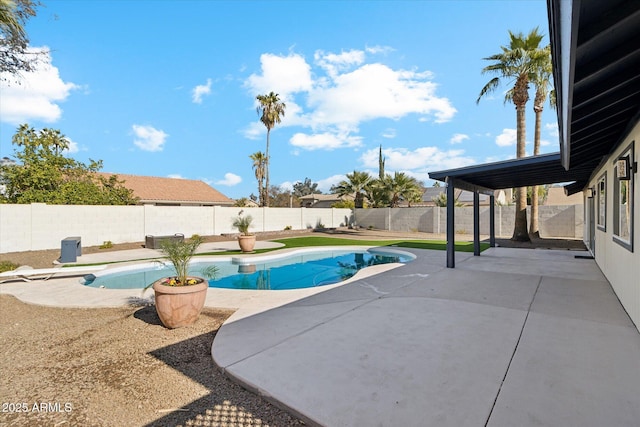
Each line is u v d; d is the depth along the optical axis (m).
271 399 2.68
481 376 2.96
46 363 3.51
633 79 3.31
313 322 4.59
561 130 3.86
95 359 3.60
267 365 3.25
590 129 4.93
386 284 7.04
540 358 3.32
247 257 11.95
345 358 3.37
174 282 4.88
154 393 2.88
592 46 2.45
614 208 6.16
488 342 3.75
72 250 10.70
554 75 2.77
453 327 4.27
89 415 2.57
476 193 11.14
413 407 2.49
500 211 19.48
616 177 5.90
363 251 14.25
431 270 8.62
